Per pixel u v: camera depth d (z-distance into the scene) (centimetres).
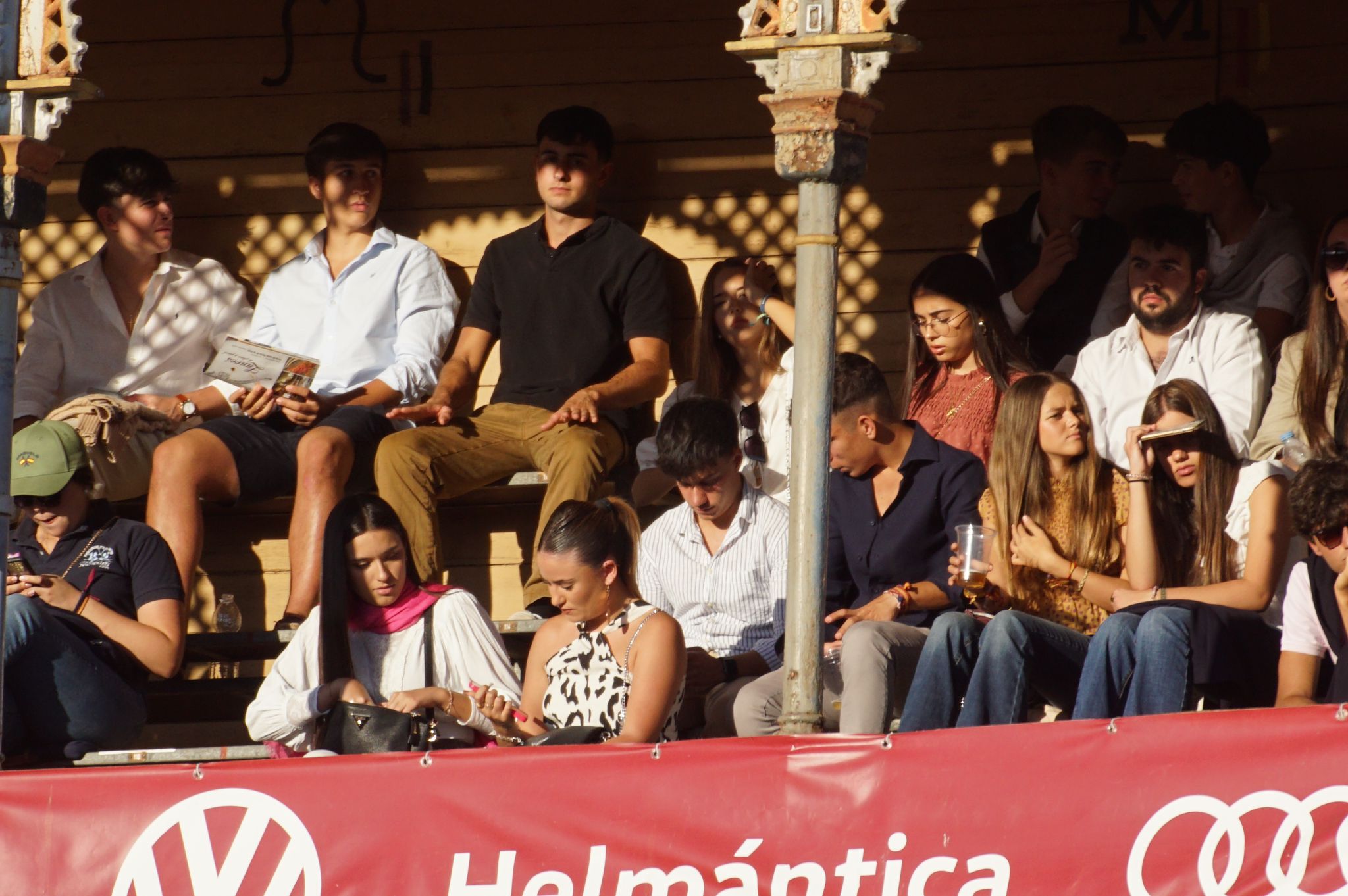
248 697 2672
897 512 2159
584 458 2466
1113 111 2677
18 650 2114
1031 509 2033
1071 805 1572
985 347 2383
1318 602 1784
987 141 2716
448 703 1972
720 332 2553
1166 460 1995
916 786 1617
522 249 2714
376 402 2605
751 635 2220
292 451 2550
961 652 1873
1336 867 1489
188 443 2475
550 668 1984
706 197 2781
